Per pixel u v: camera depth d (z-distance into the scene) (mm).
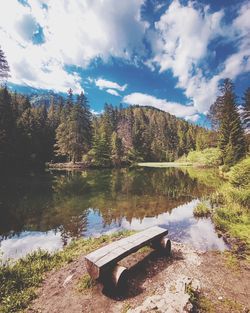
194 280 4340
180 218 9664
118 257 4102
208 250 6207
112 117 86438
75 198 13320
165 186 18547
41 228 8328
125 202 12531
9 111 32594
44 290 4133
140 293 3953
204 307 3613
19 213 10125
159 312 3262
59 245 6816
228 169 26531
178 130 100688
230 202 10633
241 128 28906
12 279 4402
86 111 44844
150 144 79000
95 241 6699
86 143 43438
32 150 37656
